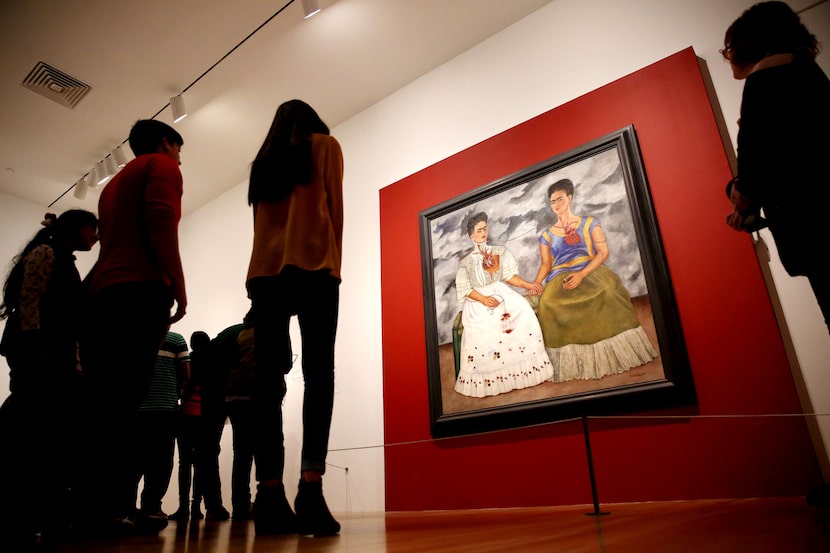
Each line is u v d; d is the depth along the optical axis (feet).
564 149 10.35
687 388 7.68
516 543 2.53
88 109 14.61
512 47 12.26
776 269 7.77
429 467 10.12
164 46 12.80
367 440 11.50
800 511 3.99
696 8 9.78
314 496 3.61
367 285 12.91
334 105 14.96
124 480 4.77
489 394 9.68
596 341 8.73
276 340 4.21
